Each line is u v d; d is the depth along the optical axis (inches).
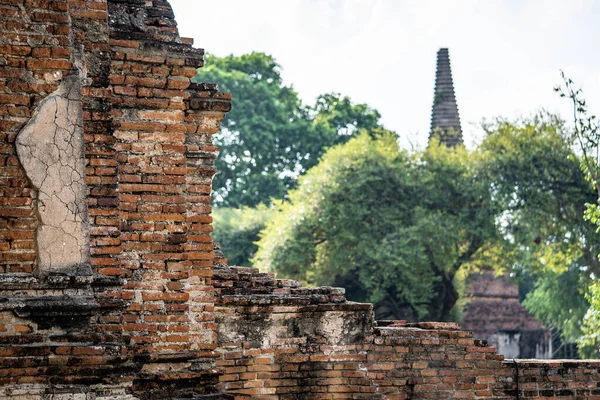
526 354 2598.4
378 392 618.5
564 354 2623.0
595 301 1050.7
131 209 526.0
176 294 529.7
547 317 2460.6
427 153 2267.5
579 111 1038.4
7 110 446.9
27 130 448.5
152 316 525.3
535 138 2201.0
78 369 439.8
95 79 498.9
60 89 453.1
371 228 2159.2
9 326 435.8
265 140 2947.8
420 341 633.6
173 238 530.6
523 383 648.4
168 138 534.3
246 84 3014.3
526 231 2176.4
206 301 538.9
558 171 2160.4
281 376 604.7
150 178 530.0
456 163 2244.1
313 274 2170.3
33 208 446.6
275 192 2910.9
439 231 2107.5
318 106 3211.1
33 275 443.5
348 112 3147.1
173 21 553.3
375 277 2130.9
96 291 483.5
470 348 642.2
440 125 2837.1
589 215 1003.3
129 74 532.7
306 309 611.5
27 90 449.4
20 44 449.4
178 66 538.9
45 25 452.8
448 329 665.6
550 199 2161.7
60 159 451.2
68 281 444.5
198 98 552.7
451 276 2203.5
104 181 494.0
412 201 2203.5
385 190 2182.6
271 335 606.2
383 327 638.5
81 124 455.2
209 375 531.8
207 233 547.8
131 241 525.0
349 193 2153.1
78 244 449.7
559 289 2311.8
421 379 630.5
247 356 598.9
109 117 497.0
